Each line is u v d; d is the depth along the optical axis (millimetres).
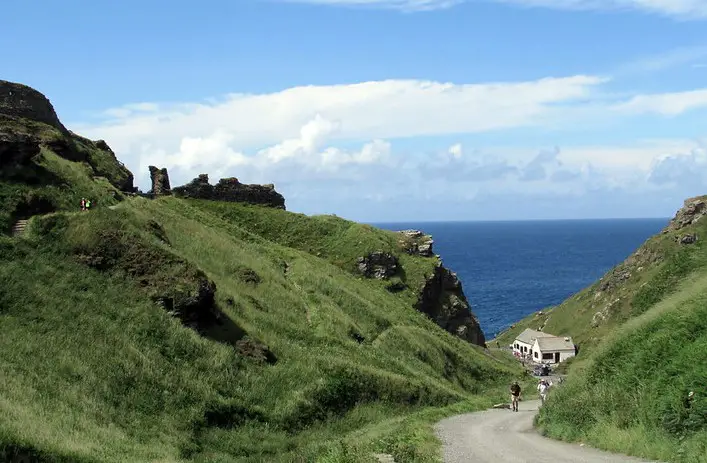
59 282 31453
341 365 38812
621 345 25297
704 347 19469
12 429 18406
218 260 48938
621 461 16891
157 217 50719
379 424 32812
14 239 33000
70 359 26219
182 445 25000
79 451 19000
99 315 30484
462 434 25016
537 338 103938
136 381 27438
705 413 16828
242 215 86375
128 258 35344
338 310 52875
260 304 45094
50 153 46594
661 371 20484
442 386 48875
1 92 52531
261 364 35594
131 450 21766
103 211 37969
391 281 79062
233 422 29312
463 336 83688
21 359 24781
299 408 32781
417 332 60281
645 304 43312
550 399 27828
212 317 36562
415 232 93688
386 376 40875
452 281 88250
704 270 38688
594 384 25000
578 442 21219
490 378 64312
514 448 20703
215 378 31328
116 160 66125
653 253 112250
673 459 15977
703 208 116375
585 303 124562
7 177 38094
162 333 31844
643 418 19234
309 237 85312
